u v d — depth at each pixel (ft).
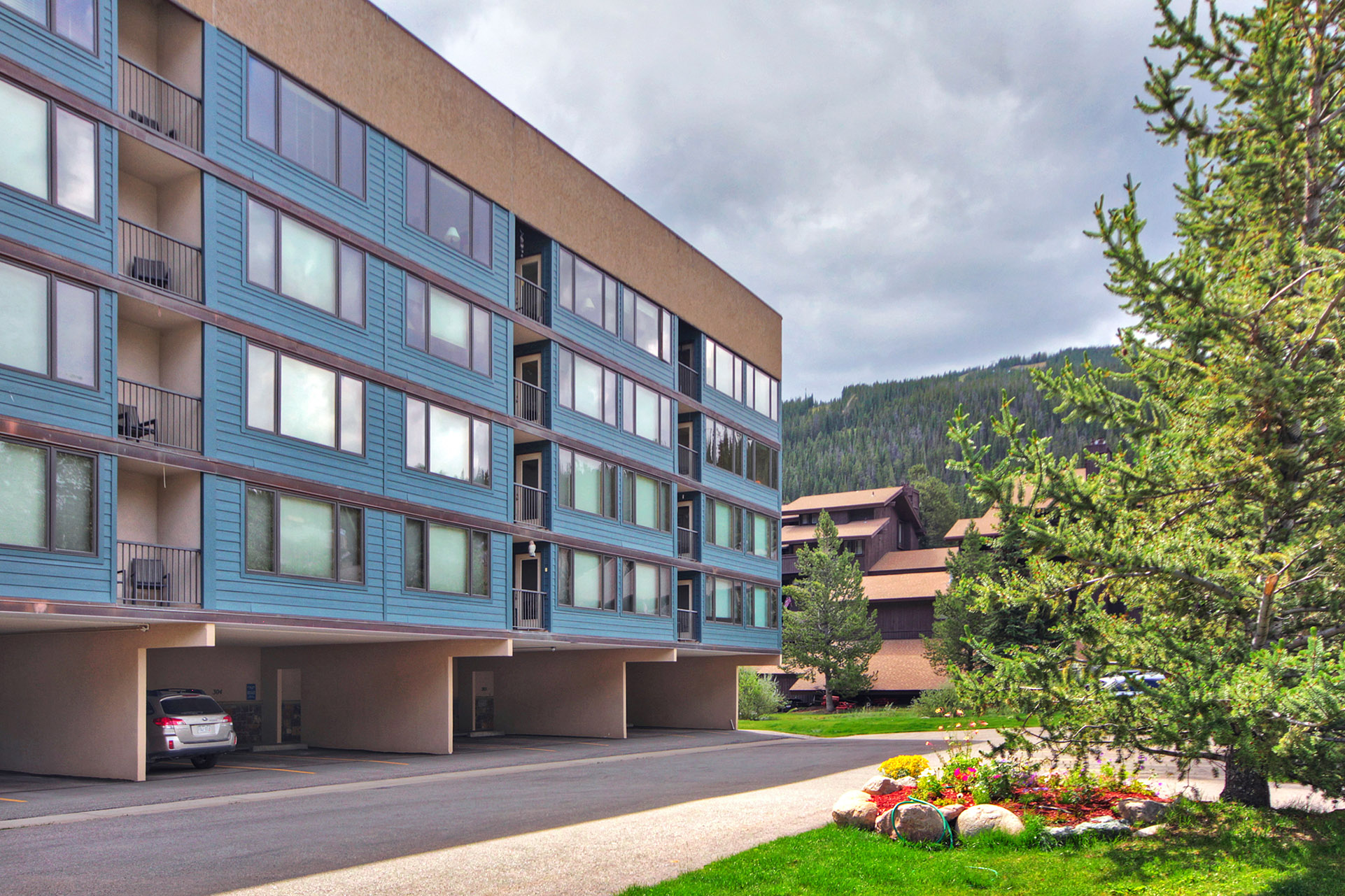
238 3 65.10
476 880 31.55
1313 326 33.78
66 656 63.93
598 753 86.94
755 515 134.92
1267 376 31.89
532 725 112.47
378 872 32.68
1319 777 30.01
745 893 29.66
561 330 95.30
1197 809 38.24
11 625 59.16
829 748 92.68
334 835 39.63
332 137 71.72
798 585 193.26
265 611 64.08
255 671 92.58
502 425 86.89
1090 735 33.63
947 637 158.51
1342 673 28.17
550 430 92.73
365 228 73.92
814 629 183.52
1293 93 37.88
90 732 62.28
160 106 63.52
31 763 64.44
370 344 73.82
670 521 112.27
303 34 69.72
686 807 47.42
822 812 45.50
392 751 85.10
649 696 137.49
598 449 99.71
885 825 38.22
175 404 62.18
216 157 62.90
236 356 63.52
